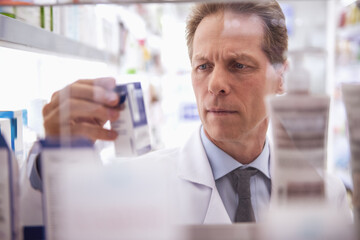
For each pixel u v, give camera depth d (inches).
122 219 14.9
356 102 17.8
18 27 25.5
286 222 15.9
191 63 24.5
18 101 29.9
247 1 21.0
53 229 15.3
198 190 23.2
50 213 15.3
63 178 15.2
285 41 21.2
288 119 16.5
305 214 15.8
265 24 21.0
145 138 21.0
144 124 20.9
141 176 14.7
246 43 21.1
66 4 22.9
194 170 23.5
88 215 15.0
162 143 38.7
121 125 19.4
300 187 16.3
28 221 16.7
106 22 52.2
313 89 18.7
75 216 15.1
